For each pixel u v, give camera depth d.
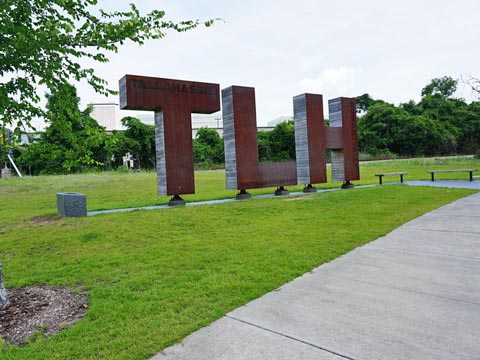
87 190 17.88
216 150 39.75
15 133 4.82
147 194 16.36
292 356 3.00
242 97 12.49
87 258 6.22
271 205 10.62
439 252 5.75
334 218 8.87
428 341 3.12
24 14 4.29
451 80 66.06
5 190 17.92
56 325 3.81
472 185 15.45
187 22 5.06
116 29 4.58
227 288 4.55
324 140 14.35
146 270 5.44
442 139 46.66
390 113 49.41
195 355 3.10
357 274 4.92
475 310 3.68
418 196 12.12
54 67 4.49
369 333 3.30
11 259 6.45
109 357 3.12
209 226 8.31
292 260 5.62
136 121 35.16
